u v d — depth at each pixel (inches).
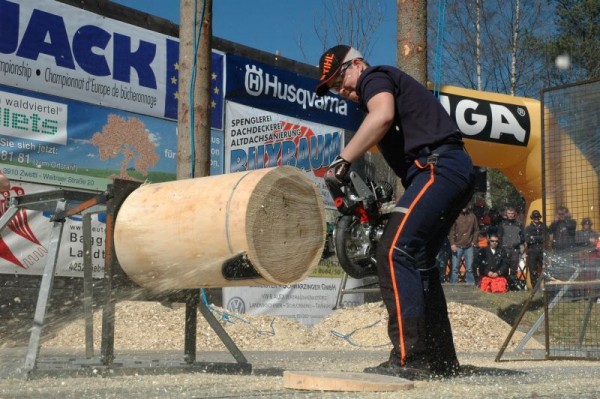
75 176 395.5
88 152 401.1
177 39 447.5
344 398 120.1
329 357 276.4
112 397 120.3
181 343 327.6
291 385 137.6
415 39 389.1
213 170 459.8
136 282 169.8
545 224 300.5
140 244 164.2
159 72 437.1
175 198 163.9
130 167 420.5
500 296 573.6
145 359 203.3
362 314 415.5
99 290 189.5
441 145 166.7
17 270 367.9
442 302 176.4
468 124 526.3
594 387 141.1
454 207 167.3
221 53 467.5
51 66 387.2
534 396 124.3
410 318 158.9
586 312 324.2
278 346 354.3
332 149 532.4
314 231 168.7
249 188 157.8
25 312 369.7
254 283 164.4
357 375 143.6
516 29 1473.9
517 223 638.5
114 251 167.9
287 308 480.4
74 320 303.9
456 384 147.4
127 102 420.5
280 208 161.9
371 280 532.4
